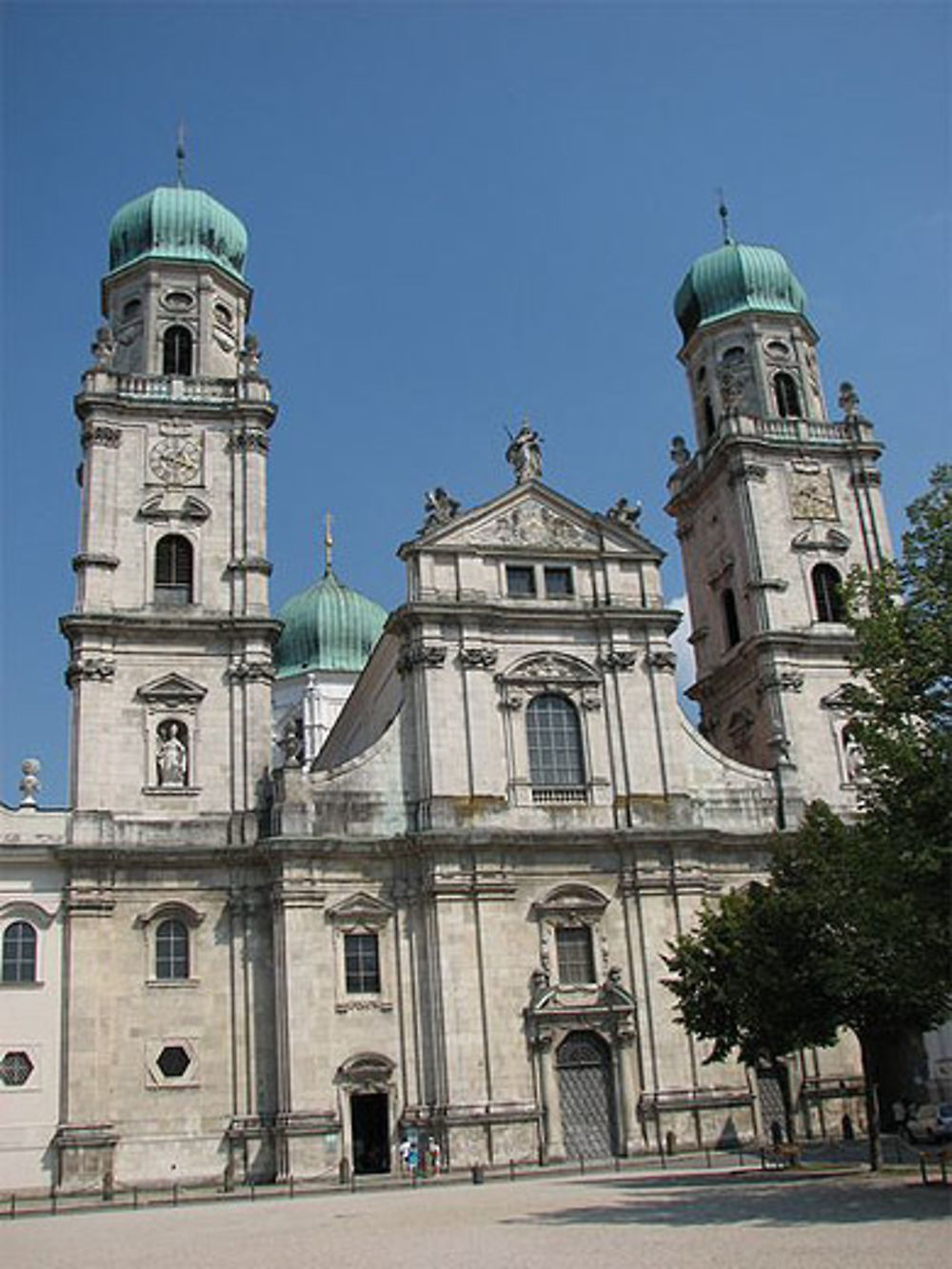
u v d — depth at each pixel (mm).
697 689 72875
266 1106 54094
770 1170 43719
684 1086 56812
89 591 59906
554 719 61906
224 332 68375
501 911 57312
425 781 58969
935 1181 35031
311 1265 25453
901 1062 61188
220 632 60438
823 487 71125
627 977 58125
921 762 33312
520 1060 55594
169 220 68875
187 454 63656
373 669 69375
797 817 62719
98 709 58000
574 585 64188
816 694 66750
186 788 58031
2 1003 53156
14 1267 27812
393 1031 55594
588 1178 46406
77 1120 51781
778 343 74812
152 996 54594
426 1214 35688
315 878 56406
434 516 63375
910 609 35781
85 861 55125
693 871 60031
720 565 72000
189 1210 42781
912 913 33062
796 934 42469
